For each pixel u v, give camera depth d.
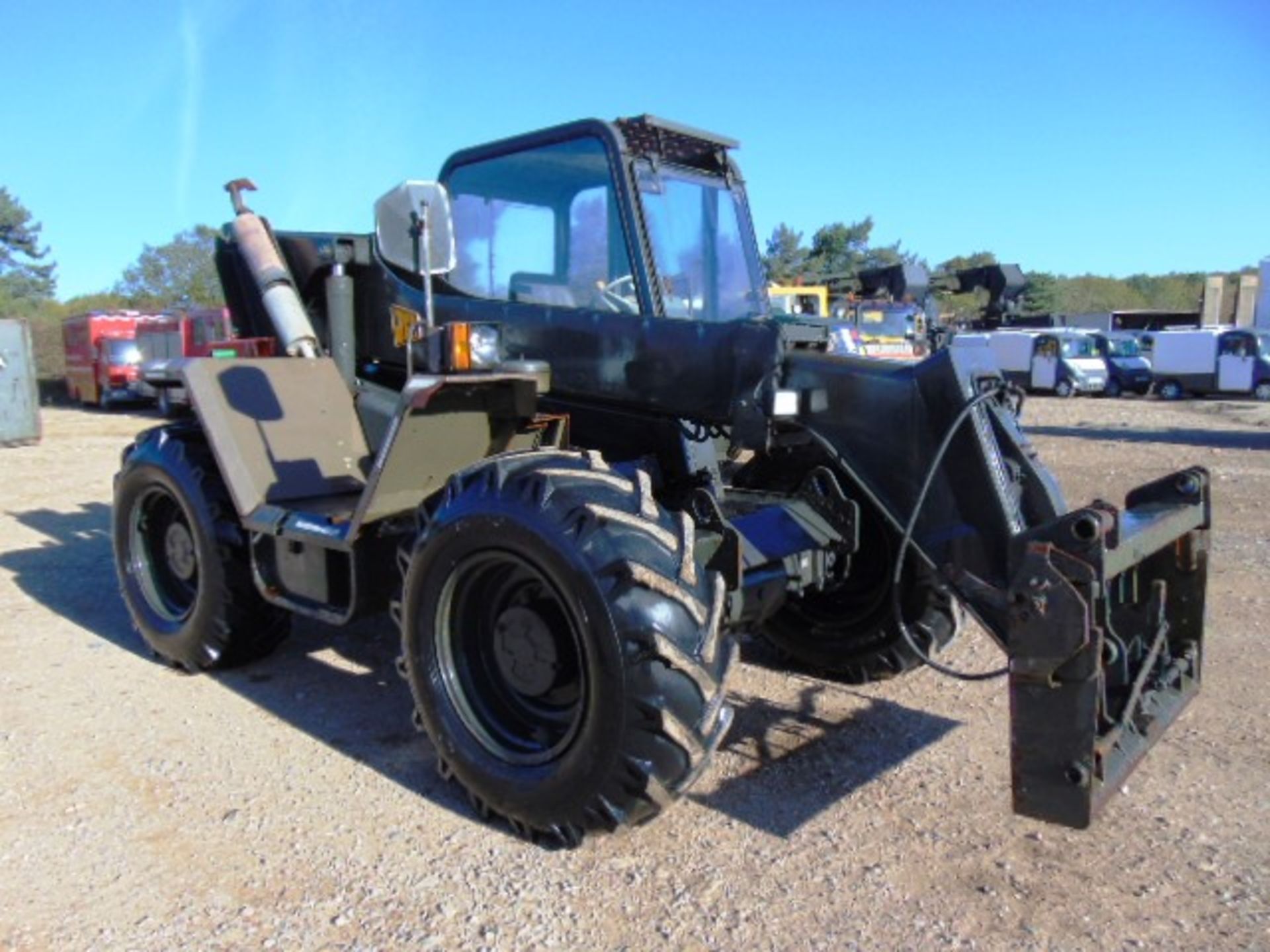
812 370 3.40
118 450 14.30
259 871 2.84
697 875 2.80
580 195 3.79
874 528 4.01
